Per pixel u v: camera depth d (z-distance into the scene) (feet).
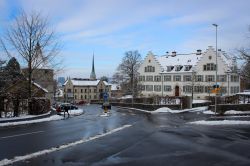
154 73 310.65
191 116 130.41
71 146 51.75
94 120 109.09
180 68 297.33
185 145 54.75
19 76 116.67
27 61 115.14
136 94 309.01
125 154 46.14
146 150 49.55
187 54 307.37
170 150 49.80
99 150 48.83
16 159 40.81
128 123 98.63
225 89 264.72
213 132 73.00
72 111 159.22
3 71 112.06
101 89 451.53
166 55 319.47
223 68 267.18
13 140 56.90
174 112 160.35
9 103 103.60
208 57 276.00
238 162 41.98
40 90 140.56
